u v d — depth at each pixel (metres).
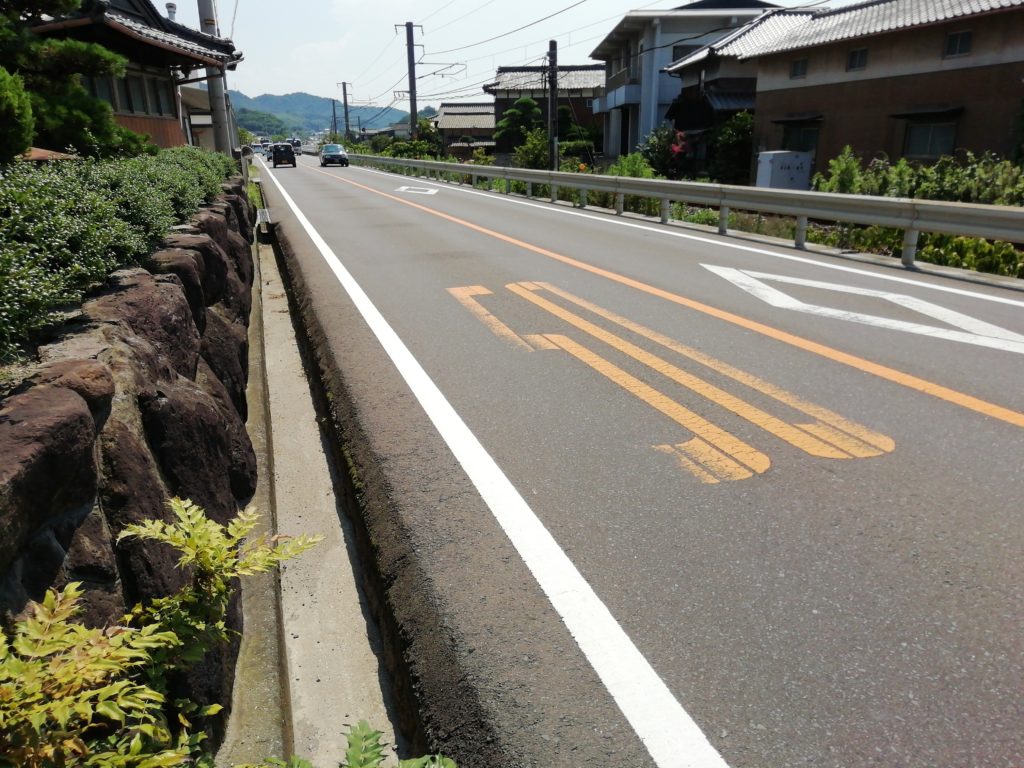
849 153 16.84
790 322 6.43
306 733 2.40
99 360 2.55
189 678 2.06
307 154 95.25
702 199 12.98
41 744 1.29
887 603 2.61
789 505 3.29
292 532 3.68
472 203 19.34
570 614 2.58
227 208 7.73
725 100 31.58
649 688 2.23
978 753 1.98
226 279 5.59
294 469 4.44
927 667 2.30
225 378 4.82
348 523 3.78
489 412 4.45
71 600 1.47
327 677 2.67
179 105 17.48
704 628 2.50
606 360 5.41
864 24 22.88
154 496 2.34
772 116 27.45
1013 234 7.91
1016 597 2.63
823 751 1.99
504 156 49.91
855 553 2.92
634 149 41.84
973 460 3.71
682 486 3.48
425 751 2.19
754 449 3.87
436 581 2.78
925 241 10.25
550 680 2.27
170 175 5.94
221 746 2.20
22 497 1.63
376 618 2.96
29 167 3.69
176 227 5.53
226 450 3.32
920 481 3.49
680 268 9.13
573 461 3.77
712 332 6.12
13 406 1.92
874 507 3.26
